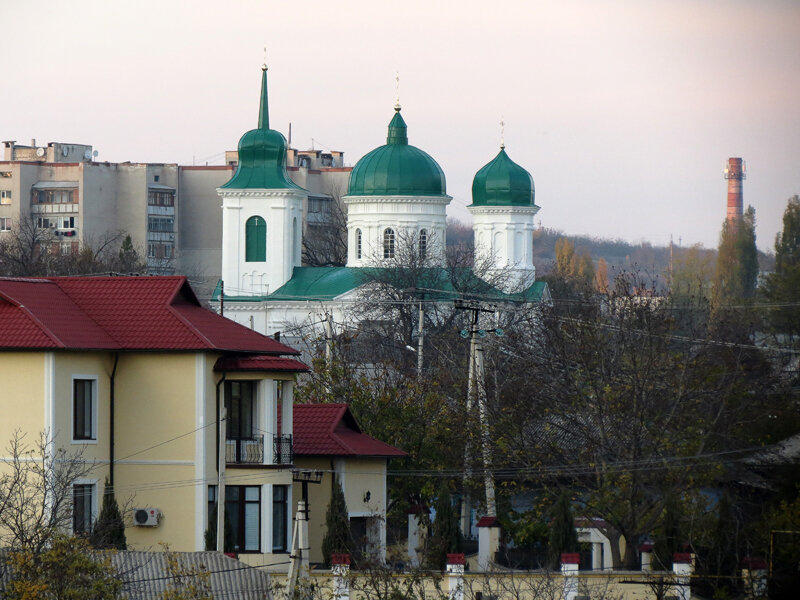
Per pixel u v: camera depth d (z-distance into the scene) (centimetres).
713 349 14050
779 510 10344
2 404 10094
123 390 10506
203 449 10394
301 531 8731
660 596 9162
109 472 10450
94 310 10725
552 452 11819
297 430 11381
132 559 8844
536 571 9925
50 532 8306
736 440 12344
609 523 11188
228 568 8906
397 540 12412
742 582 9344
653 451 11669
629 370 12188
